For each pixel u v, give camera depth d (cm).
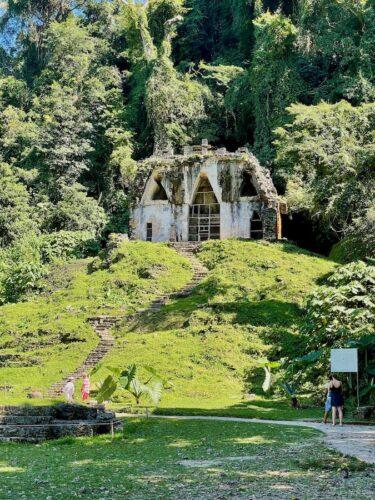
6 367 3136
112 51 7981
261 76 5644
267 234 4394
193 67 7738
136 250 4297
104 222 5997
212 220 4884
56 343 3303
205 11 7969
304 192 4338
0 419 1669
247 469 1110
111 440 1562
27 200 5903
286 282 3541
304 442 1440
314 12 5650
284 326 3111
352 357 1900
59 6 8862
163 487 964
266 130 5606
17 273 4572
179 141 6181
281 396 2528
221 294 3516
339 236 4891
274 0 6956
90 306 3675
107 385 1822
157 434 1659
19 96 7725
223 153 4706
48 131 6309
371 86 5003
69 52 7488
